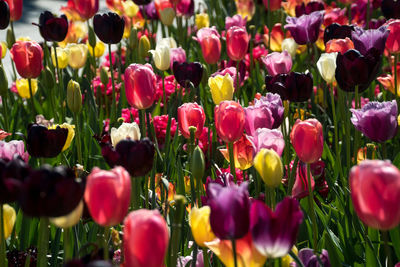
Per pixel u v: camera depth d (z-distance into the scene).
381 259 1.74
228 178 1.59
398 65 2.17
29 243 1.81
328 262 1.44
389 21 2.22
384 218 1.26
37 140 1.58
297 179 1.74
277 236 1.28
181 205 1.36
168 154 1.99
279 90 1.89
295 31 2.35
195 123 1.81
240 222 1.28
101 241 1.43
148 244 1.21
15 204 1.88
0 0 2.35
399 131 2.18
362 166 1.26
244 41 2.23
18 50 2.18
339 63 1.82
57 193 1.23
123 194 1.29
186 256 1.64
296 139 1.59
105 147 1.45
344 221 1.76
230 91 1.91
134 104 1.79
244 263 1.33
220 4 4.85
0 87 2.21
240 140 1.75
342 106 2.16
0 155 1.62
